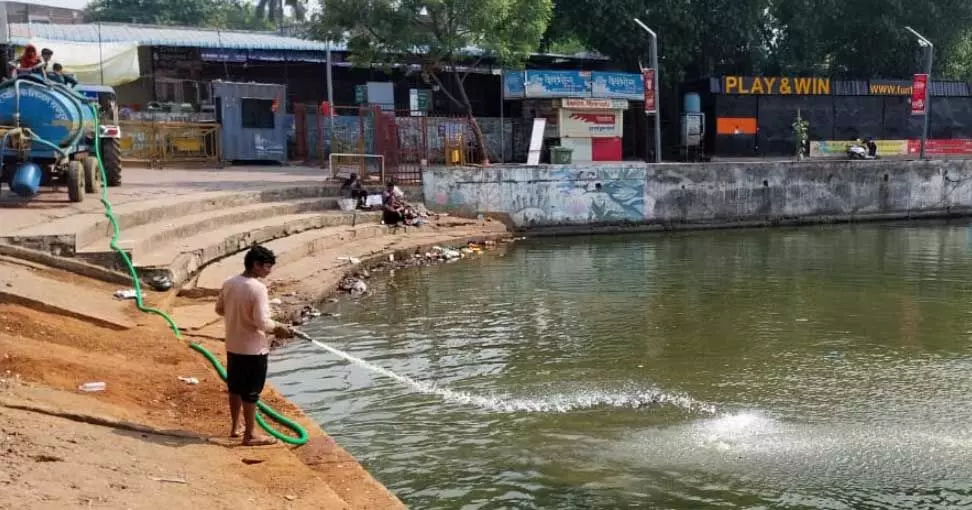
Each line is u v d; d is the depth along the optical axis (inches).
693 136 1412.4
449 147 1094.4
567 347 466.0
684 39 1466.5
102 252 457.7
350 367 416.8
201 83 1233.4
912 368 426.3
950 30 1610.5
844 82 1486.2
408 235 875.4
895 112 1526.8
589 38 1444.4
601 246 954.1
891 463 297.7
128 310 410.6
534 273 730.8
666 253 886.4
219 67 1296.8
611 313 557.9
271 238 690.2
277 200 815.7
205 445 245.6
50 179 618.2
